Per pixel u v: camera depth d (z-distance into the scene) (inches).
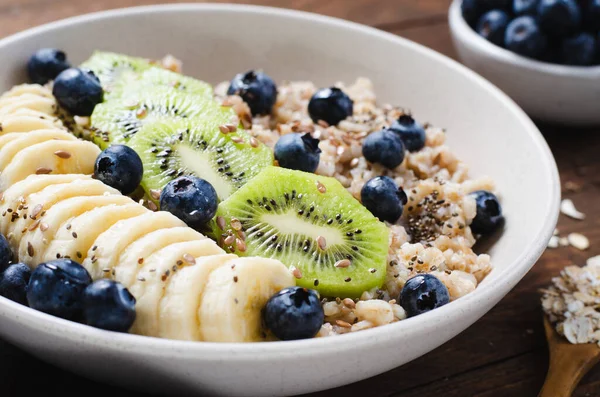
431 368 15.4
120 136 16.0
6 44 17.4
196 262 13.5
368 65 18.9
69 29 18.2
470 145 17.6
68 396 14.4
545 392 15.0
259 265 13.5
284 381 13.3
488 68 20.0
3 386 14.5
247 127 16.8
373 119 17.5
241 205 14.9
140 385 13.6
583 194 18.6
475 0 20.8
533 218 15.7
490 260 15.9
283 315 13.4
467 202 16.1
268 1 22.5
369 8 22.7
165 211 14.4
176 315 13.2
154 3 22.1
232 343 12.8
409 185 16.6
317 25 19.0
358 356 13.1
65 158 14.9
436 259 15.3
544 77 19.4
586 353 15.4
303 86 18.4
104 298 13.1
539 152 16.4
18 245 14.3
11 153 14.9
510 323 16.2
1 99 16.8
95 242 13.7
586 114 19.7
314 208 15.1
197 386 13.4
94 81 16.8
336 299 14.5
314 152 15.9
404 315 14.5
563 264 17.2
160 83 17.3
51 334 13.0
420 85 18.5
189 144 15.7
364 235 15.0
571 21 19.8
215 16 19.0
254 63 19.3
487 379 15.3
